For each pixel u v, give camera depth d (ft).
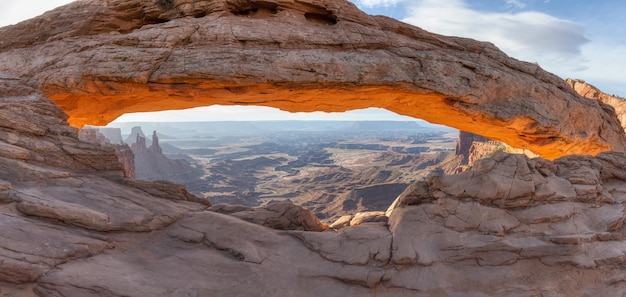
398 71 50.90
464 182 41.34
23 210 32.04
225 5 51.83
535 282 34.50
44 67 48.70
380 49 52.54
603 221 40.37
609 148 66.39
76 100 52.70
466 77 53.47
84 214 33.88
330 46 50.96
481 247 36.68
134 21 55.88
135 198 40.91
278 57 47.62
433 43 55.83
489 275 34.88
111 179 43.96
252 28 49.44
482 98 54.80
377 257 35.94
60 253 29.09
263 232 39.86
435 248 37.04
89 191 38.52
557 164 47.01
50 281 26.73
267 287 31.65
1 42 53.36
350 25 52.75
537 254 36.45
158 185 46.03
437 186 42.09
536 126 57.93
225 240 37.45
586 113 62.13
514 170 41.55
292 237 40.16
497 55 56.70
